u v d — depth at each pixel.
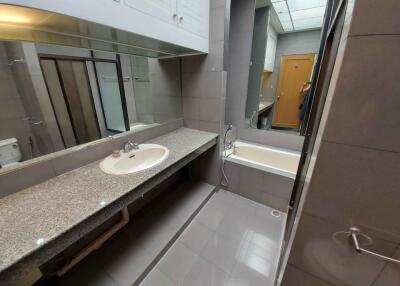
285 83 2.53
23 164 1.06
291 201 1.62
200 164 2.46
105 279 1.33
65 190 1.06
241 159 2.23
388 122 0.47
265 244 1.67
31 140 1.11
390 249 0.58
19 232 0.78
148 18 1.16
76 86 1.32
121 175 1.22
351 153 0.53
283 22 2.35
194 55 1.97
